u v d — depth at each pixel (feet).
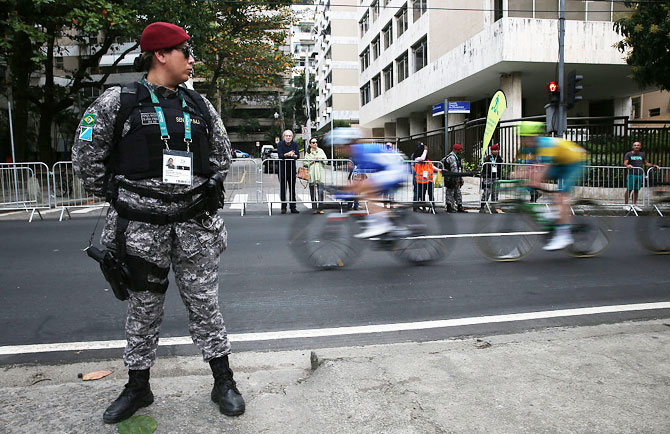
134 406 7.79
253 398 8.34
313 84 232.12
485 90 77.97
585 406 7.89
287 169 36.94
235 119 248.32
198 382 9.12
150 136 7.50
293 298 16.11
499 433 7.18
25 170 34.42
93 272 19.42
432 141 80.89
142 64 7.93
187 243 7.89
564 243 21.89
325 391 8.45
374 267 20.35
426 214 36.70
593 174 37.60
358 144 21.61
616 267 20.44
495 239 21.81
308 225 20.56
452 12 72.28
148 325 7.98
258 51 84.84
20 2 44.98
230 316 14.38
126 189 7.50
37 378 10.36
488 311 14.83
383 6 110.63
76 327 13.47
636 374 9.05
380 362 9.69
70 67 116.16
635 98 98.32
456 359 9.84
